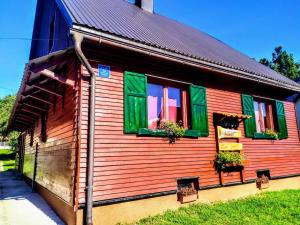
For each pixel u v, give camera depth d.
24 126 14.98
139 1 13.55
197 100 8.23
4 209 7.30
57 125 7.55
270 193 9.36
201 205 7.38
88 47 6.35
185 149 7.61
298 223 5.85
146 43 6.74
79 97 5.98
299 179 11.31
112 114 6.38
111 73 6.60
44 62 6.26
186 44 9.70
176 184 7.17
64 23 7.66
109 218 5.86
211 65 8.25
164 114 7.62
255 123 10.00
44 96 9.09
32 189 10.64
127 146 6.46
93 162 5.76
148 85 7.54
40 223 6.06
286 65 39.25
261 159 9.84
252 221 5.96
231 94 9.50
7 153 41.97
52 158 7.84
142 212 6.40
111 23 7.35
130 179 6.34
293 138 11.57
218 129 8.50
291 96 12.35
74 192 5.63
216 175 8.23
